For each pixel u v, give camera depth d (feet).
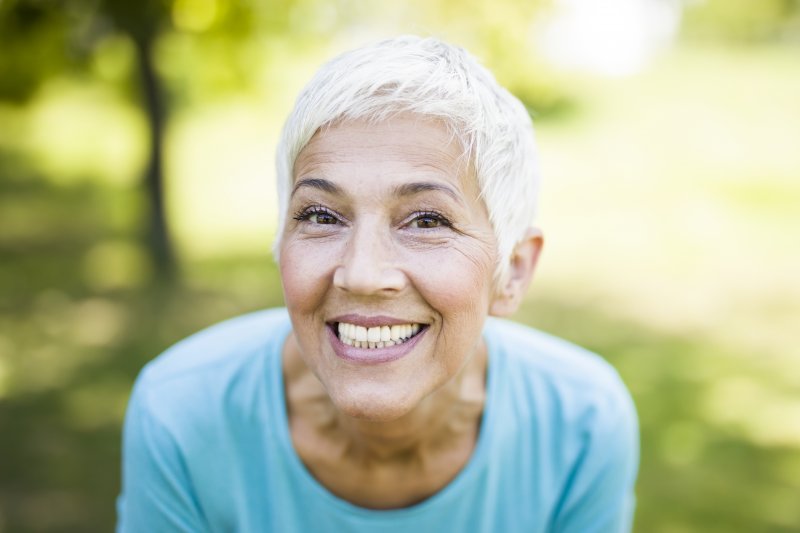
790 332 18.48
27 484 11.64
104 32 18.37
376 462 4.67
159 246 20.89
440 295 3.83
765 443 13.48
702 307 20.02
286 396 4.75
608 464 4.94
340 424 4.56
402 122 3.75
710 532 10.99
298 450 4.70
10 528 10.62
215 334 5.19
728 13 72.74
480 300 4.04
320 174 3.78
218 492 4.76
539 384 5.01
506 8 13.37
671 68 55.52
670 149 37.68
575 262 23.39
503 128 4.10
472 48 13.67
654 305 20.10
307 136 3.84
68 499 11.32
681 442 13.43
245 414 4.72
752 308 19.98
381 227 3.77
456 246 3.87
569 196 30.55
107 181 32.30
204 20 16.90
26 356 16.14
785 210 28.84
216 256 22.95
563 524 5.04
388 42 4.03
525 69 14.46
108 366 15.72
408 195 3.75
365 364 3.90
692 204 29.53
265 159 36.32
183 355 4.99
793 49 69.05
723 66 57.67
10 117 40.93
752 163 35.24
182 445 4.63
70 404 14.11
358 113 3.73
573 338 17.85
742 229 26.71
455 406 4.64
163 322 18.02
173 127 28.30
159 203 20.74
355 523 4.69
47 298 19.42
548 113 43.24
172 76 21.91
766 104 46.01
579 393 5.00
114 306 18.94
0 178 32.76
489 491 4.81
